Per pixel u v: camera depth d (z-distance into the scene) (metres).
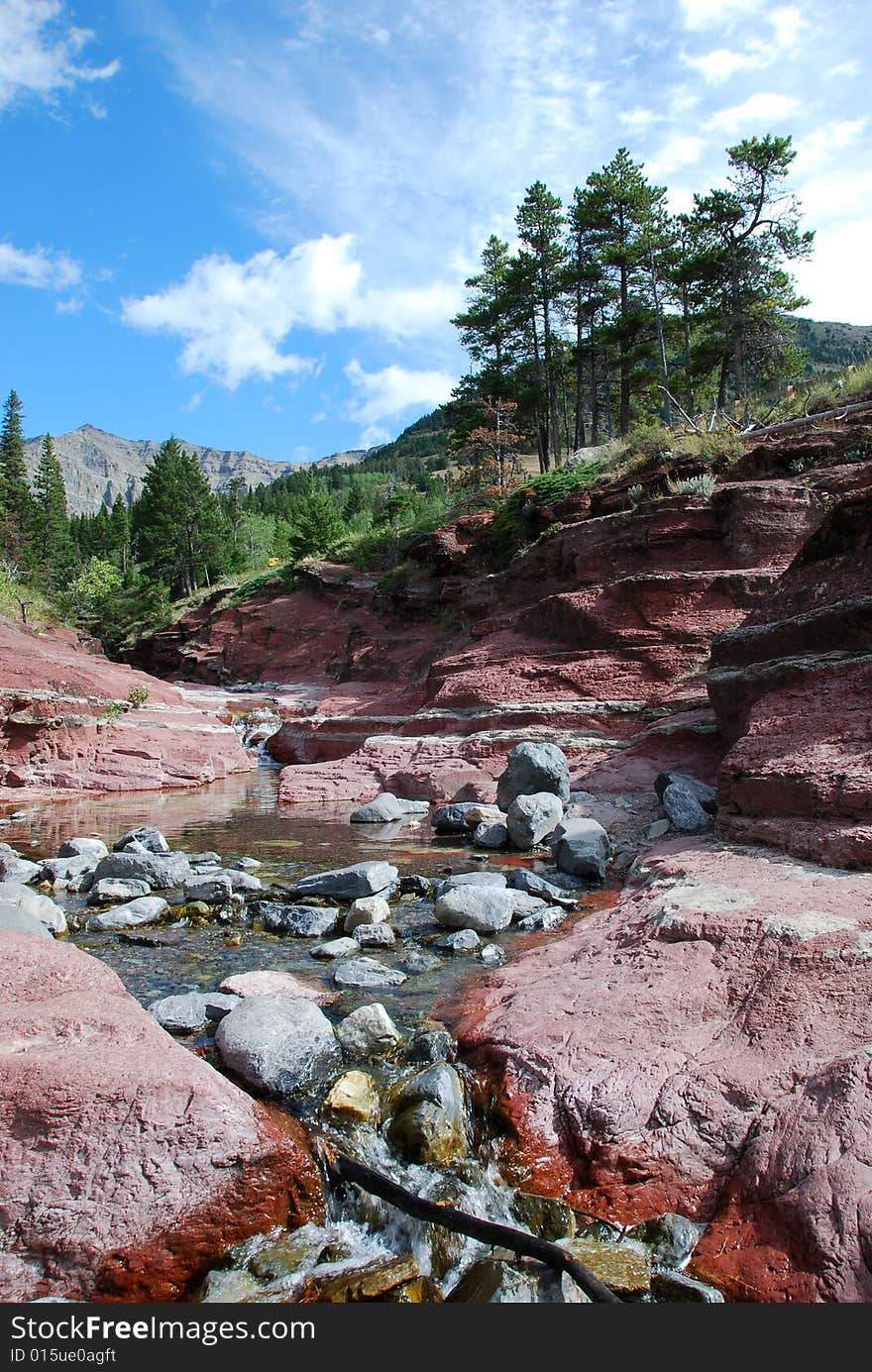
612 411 54.44
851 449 17.98
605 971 5.25
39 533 79.06
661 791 11.62
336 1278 3.20
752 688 10.43
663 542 18.03
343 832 12.13
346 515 97.25
